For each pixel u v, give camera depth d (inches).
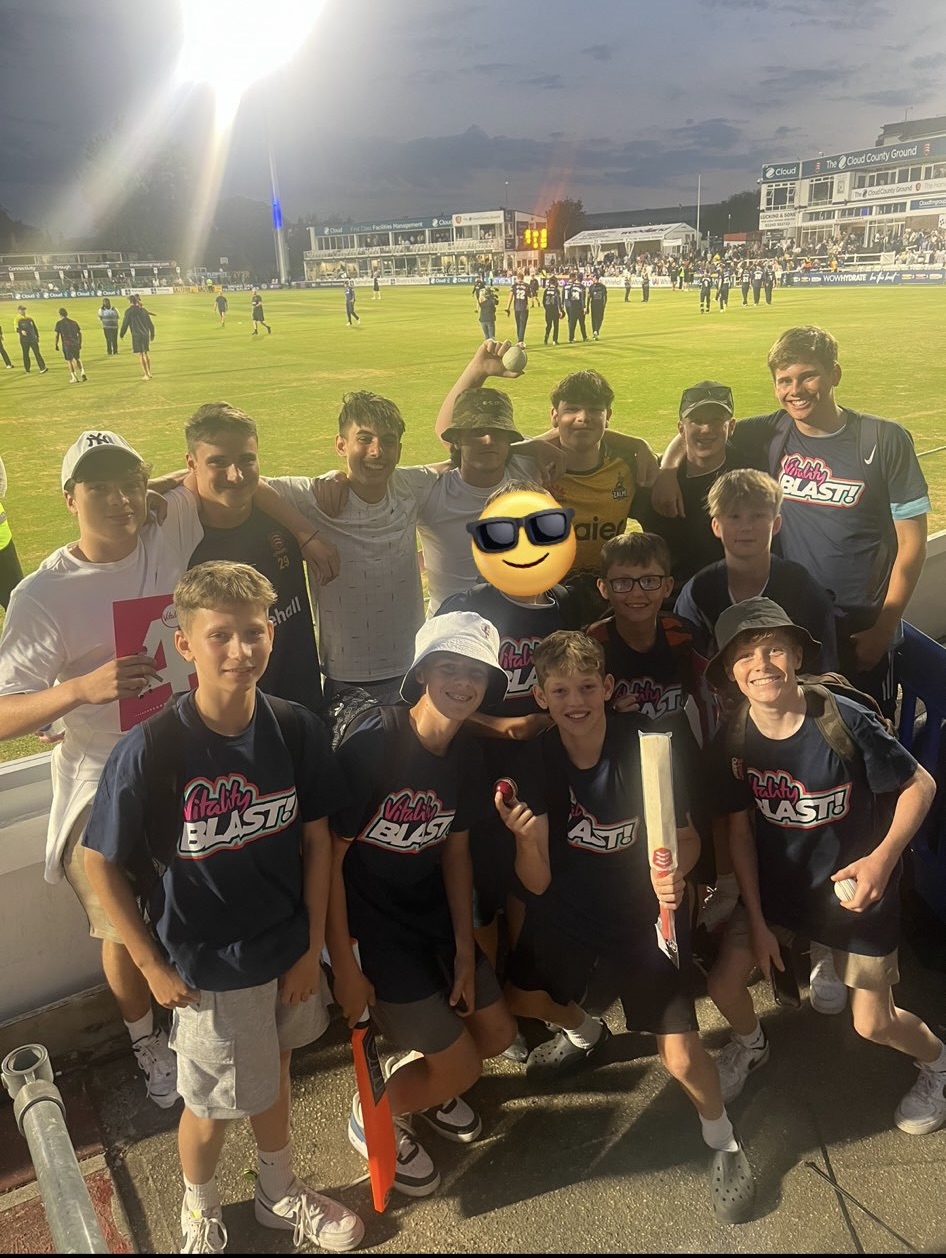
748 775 89.5
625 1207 82.8
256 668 70.8
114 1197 85.4
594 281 857.5
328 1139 92.0
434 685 80.7
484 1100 96.0
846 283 1581.0
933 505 250.5
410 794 84.7
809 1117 91.7
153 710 91.7
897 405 444.1
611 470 132.9
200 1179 79.4
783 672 84.1
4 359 703.7
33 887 98.5
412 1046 86.9
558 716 84.4
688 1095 95.1
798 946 114.4
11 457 346.6
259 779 73.5
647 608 103.7
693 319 1034.1
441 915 91.4
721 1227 80.4
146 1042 96.7
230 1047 75.1
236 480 99.0
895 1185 84.0
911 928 117.0
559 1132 91.4
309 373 623.2
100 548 89.8
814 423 128.1
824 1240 78.7
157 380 592.4
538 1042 105.0
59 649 89.0
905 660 126.3
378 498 119.6
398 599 122.4
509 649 106.5
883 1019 89.2
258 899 75.4
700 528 134.1
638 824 88.0
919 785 86.5
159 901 74.6
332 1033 106.5
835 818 87.2
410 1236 80.7
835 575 129.4
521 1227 81.1
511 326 1047.6
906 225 1991.9
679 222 2596.0
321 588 121.3
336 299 1678.2
